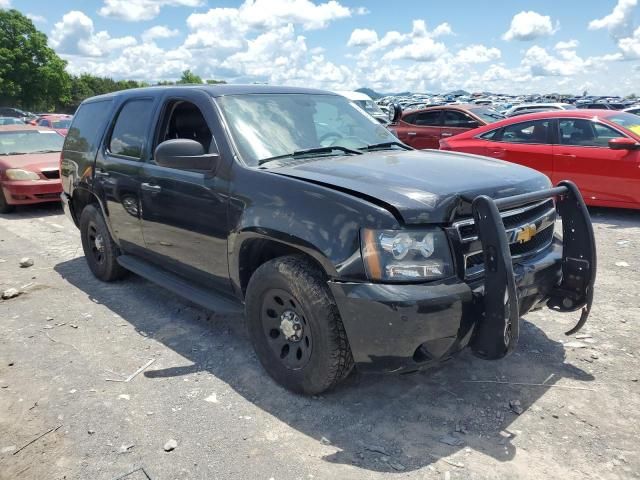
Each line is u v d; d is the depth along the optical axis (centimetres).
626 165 761
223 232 370
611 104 3005
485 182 318
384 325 281
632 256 611
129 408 332
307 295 311
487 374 361
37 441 304
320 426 310
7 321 471
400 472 271
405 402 332
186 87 436
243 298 377
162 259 454
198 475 273
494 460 278
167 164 371
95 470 279
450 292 281
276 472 274
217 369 378
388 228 284
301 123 416
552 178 828
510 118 891
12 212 993
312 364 320
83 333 443
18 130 1098
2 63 6669
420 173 329
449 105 1316
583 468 271
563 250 353
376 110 1734
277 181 334
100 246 555
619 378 352
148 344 420
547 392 338
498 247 278
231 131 380
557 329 426
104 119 534
